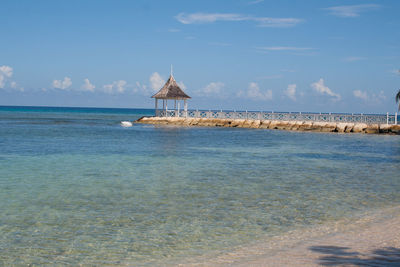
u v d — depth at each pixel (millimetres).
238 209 11758
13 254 8086
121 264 7617
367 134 48688
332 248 8367
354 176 18078
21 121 68250
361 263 7410
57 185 14969
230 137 41219
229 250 8344
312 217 10945
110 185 15109
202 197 13266
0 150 25828
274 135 45125
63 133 42594
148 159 22891
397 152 28953
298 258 7746
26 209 11461
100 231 9578
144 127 57750
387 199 13266
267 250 8305
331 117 54625
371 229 9805
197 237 9203
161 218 10734
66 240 8922
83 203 12258
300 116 57156
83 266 7527
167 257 7961
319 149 30391
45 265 7562
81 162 21219
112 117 108812
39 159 22062
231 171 18969
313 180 16859
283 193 14078
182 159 23141
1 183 15195
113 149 27875
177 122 64375
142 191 14086
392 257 7766
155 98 64250
